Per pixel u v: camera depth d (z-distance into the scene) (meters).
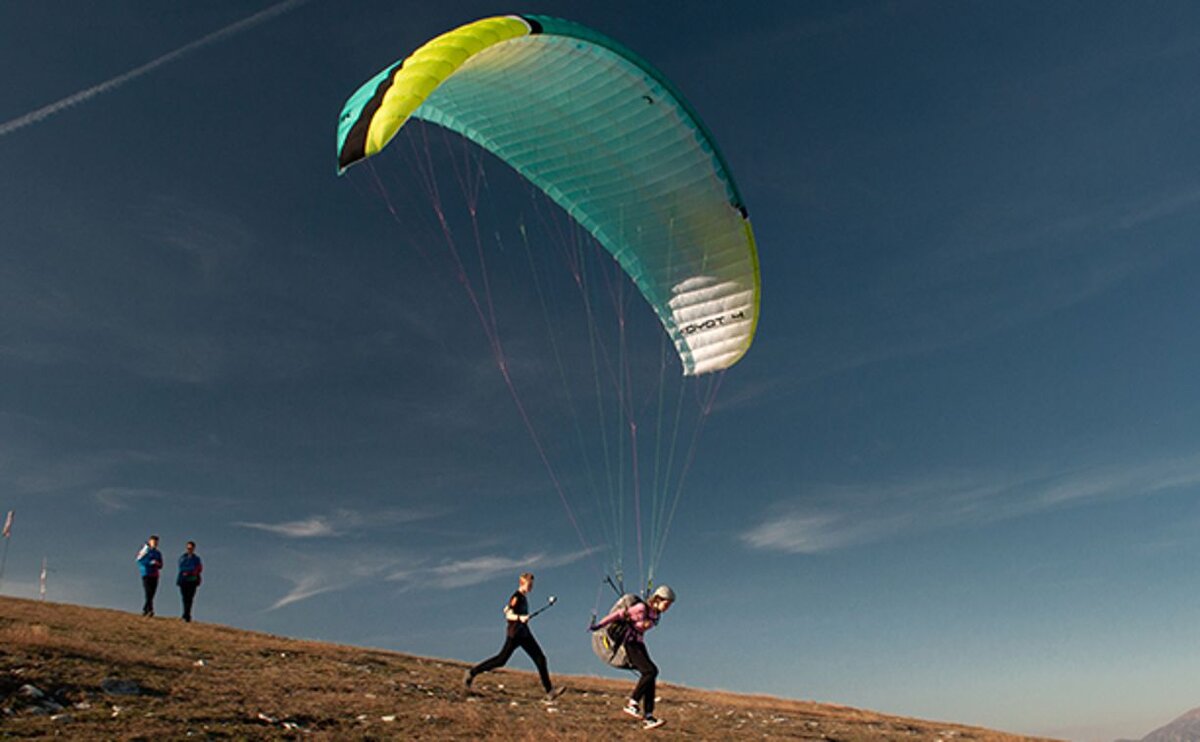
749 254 16.75
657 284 17.95
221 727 10.27
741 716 17.31
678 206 16.78
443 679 16.83
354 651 19.06
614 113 15.70
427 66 12.20
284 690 13.16
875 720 20.17
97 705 10.59
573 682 20.30
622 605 13.57
